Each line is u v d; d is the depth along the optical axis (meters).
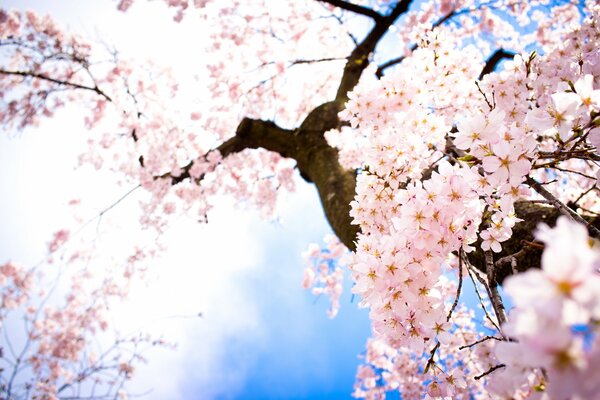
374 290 1.61
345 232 3.47
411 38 2.79
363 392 6.70
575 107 1.38
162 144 7.62
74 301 8.30
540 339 0.61
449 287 4.71
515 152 1.54
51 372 7.35
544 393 0.82
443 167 1.68
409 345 1.64
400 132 2.26
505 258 1.53
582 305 0.60
